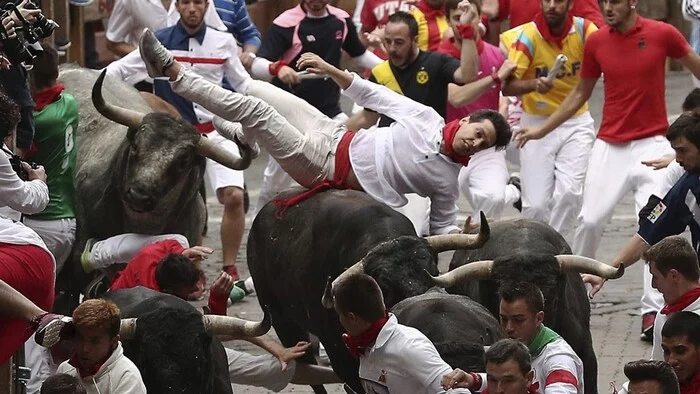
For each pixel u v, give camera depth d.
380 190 23.27
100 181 24.25
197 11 29.97
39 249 18.80
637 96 29.56
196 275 20.86
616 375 26.02
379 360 17.36
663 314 19.08
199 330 17.91
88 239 24.38
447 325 18.39
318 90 34.34
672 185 24.56
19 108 21.11
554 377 17.02
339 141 23.69
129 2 34.31
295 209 23.58
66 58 37.22
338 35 34.38
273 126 23.23
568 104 29.88
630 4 29.31
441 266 33.09
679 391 16.56
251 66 32.75
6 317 17.86
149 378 17.58
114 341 16.86
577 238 30.34
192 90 23.11
